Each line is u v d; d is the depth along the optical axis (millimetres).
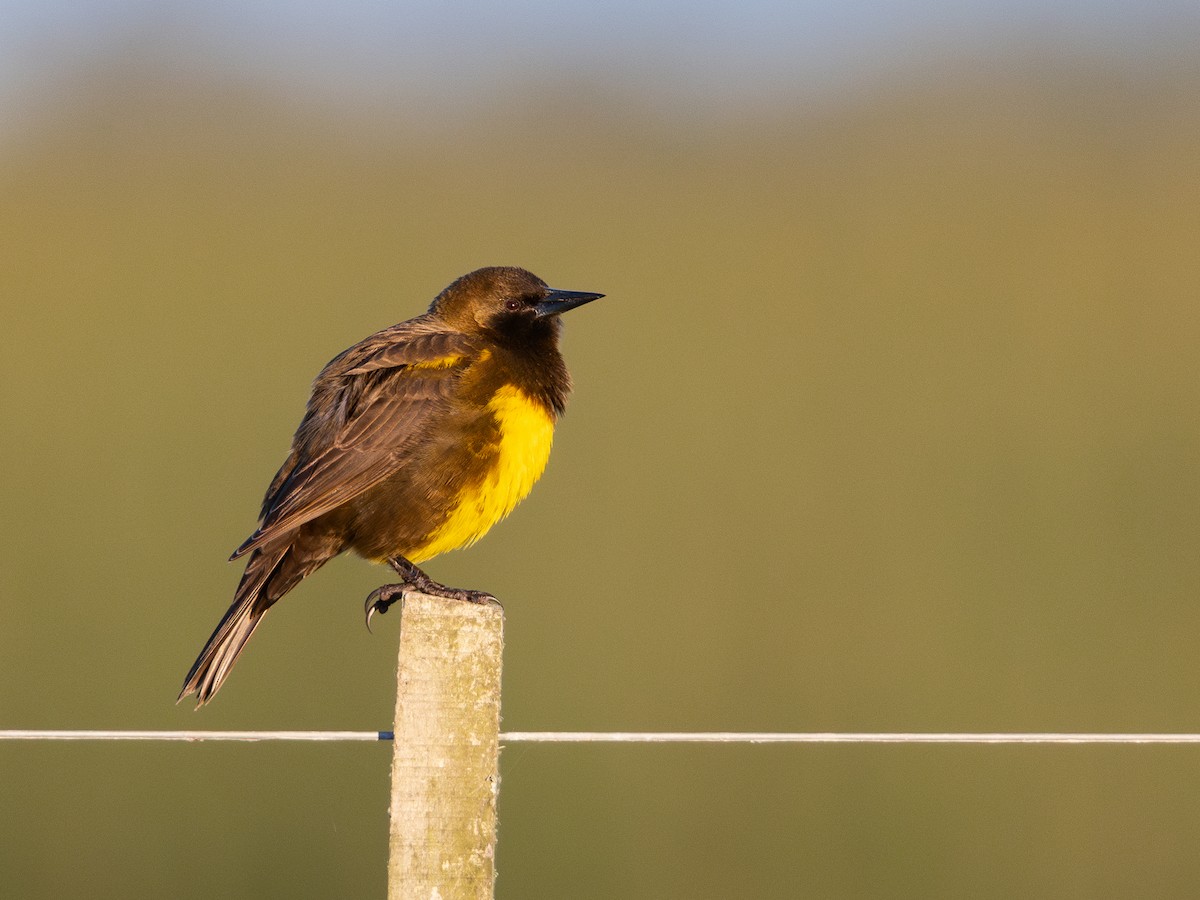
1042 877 11586
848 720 13172
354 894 11328
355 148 31031
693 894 11391
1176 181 27750
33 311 21516
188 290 22656
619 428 18734
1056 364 20641
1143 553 15680
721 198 28203
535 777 12859
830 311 22594
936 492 17078
